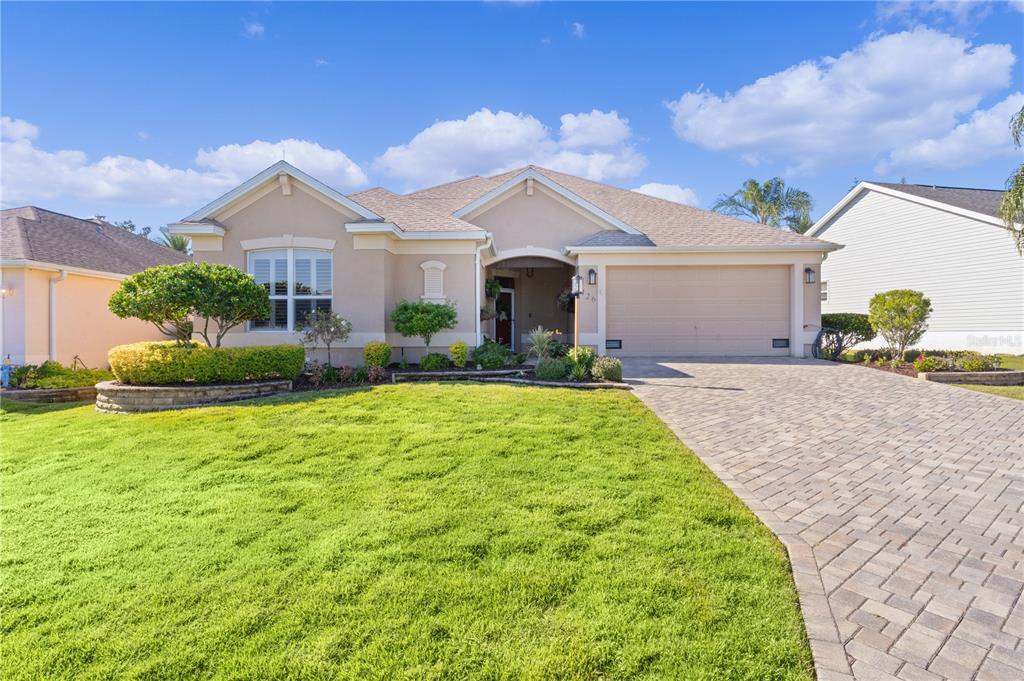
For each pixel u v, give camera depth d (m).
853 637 2.83
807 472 5.63
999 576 3.50
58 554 3.88
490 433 7.01
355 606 3.12
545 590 3.26
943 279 19.98
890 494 5.00
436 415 8.09
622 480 5.23
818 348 16.36
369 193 16.27
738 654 2.68
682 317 17.14
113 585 3.42
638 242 16.98
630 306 17.17
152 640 2.84
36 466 6.12
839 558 3.72
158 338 18.11
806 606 3.11
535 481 5.20
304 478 5.47
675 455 6.06
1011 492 5.07
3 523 4.46
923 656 2.68
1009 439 6.98
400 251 13.52
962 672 2.57
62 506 4.82
